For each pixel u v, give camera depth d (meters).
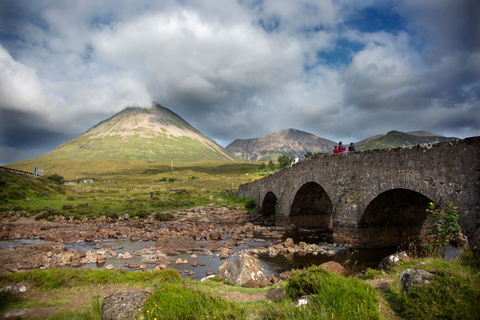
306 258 19.53
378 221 20.78
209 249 22.73
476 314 5.38
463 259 9.44
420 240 21.86
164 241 24.36
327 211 34.88
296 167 31.44
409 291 6.84
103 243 25.34
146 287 9.97
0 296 8.29
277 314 6.70
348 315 6.05
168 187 100.12
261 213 45.69
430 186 14.80
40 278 10.09
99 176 177.12
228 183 103.44
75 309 7.88
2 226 31.58
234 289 10.38
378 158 18.94
